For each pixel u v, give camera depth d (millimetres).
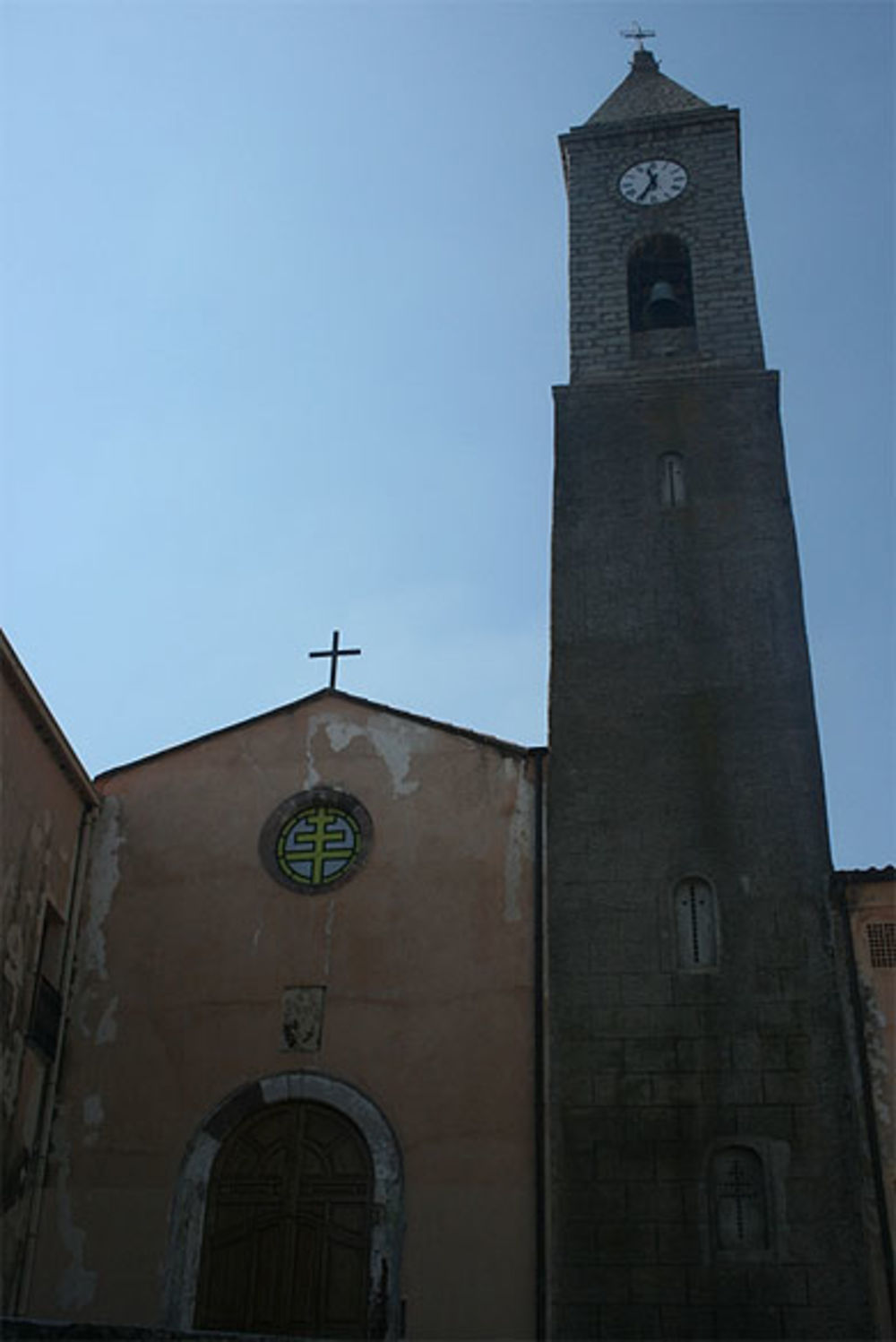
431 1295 18609
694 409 25438
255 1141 20266
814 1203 18078
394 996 20812
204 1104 20516
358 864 21984
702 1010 19625
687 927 20422
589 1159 18906
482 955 20844
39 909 20938
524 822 21781
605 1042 19641
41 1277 19484
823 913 20047
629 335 27016
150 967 21719
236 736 23594
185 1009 21266
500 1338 18156
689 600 23219
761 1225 18172
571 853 21188
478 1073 19969
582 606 23484
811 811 20922
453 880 21547
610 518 24344
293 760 23156
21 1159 19812
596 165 29875
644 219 28797
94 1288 19344
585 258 28438
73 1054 21156
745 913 20234
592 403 25844
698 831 21062
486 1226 18891
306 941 21500
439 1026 20438
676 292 28812
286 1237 19500
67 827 22234
